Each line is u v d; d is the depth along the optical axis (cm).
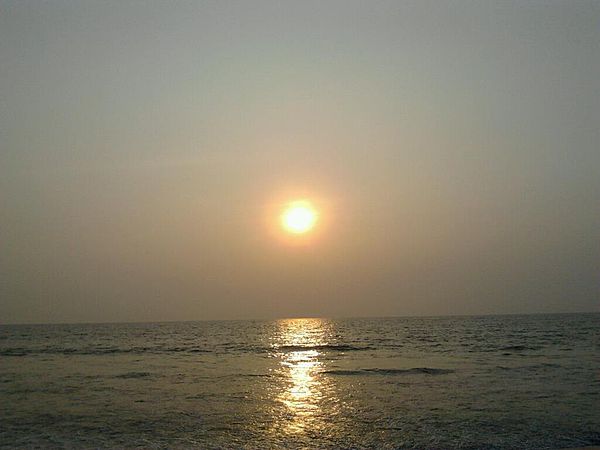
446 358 4412
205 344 6838
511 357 4394
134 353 5350
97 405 2433
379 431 1947
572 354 4588
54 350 5788
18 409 2352
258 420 2128
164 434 1938
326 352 5275
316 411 2283
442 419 2103
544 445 1769
